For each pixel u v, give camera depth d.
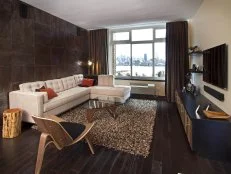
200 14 4.07
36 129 3.22
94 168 2.04
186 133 2.86
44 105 3.38
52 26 4.72
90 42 6.69
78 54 6.11
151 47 6.14
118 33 6.55
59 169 2.03
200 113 2.61
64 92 4.63
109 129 3.12
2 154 2.36
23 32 3.81
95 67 6.69
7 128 2.85
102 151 2.42
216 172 1.99
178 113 4.23
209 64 3.29
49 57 4.68
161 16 4.85
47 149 2.49
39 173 1.93
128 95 5.66
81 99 4.88
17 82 3.71
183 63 5.39
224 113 2.47
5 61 3.42
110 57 6.68
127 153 2.37
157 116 4.00
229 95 2.42
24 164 2.13
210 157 2.29
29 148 2.52
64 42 5.30
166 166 2.08
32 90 3.84
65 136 1.99
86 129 2.32
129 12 4.45
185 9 4.28
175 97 5.33
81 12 4.45
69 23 5.50
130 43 6.39
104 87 5.45
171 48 5.46
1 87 3.36
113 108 3.82
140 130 3.09
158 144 2.64
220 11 2.75
